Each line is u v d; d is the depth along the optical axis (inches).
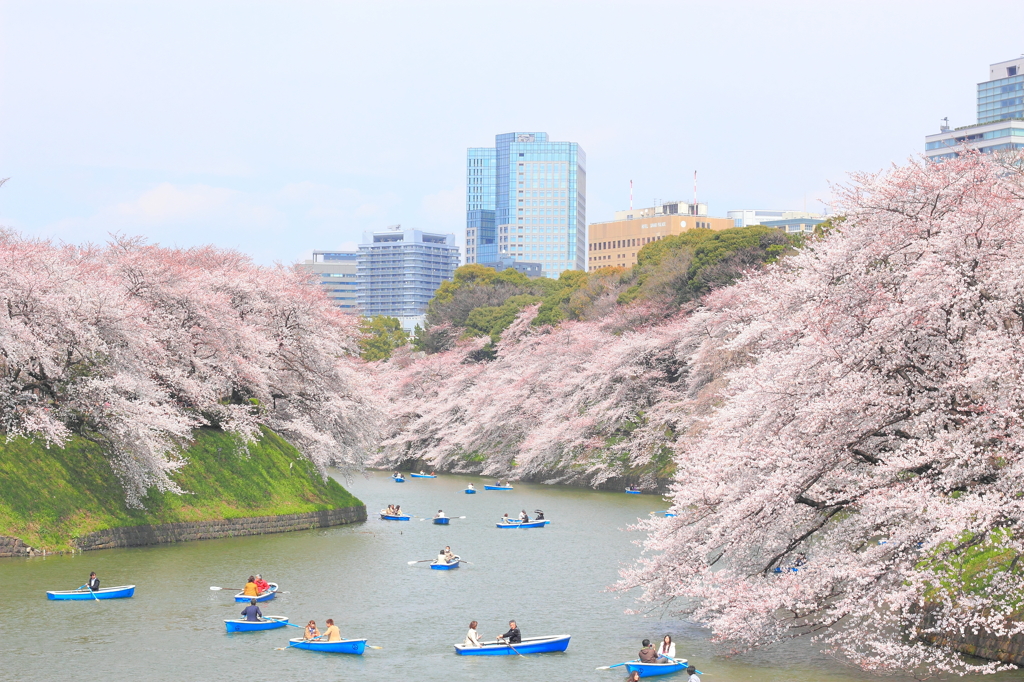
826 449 916.6
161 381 1941.4
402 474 4133.9
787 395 964.0
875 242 1016.2
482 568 1704.0
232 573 1553.9
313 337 2326.5
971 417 896.9
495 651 1110.4
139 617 1237.1
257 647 1122.7
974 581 974.4
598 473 3260.3
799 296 1104.8
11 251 1701.5
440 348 5300.2
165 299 2011.6
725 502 969.5
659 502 2802.7
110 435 1683.1
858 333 945.5
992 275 926.4
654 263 4136.3
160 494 1863.9
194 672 1015.0
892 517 909.8
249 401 2327.8
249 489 2091.5
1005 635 923.4
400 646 1150.3
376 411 2620.6
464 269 6092.5
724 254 3203.7
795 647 1098.1
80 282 1745.8
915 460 882.1
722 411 1099.9
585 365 3376.0
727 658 1061.8
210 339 2054.6
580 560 1798.7
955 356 918.4
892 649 892.6
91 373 1720.0
